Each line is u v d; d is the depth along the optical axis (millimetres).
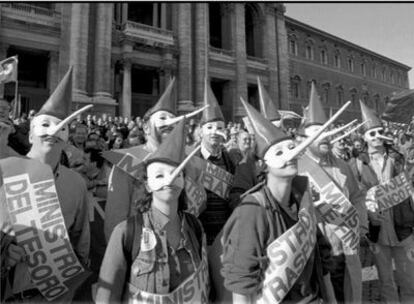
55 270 2846
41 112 3164
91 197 6645
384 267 4789
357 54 55281
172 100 4543
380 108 57406
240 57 35281
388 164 4980
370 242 4953
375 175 5027
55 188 2930
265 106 5805
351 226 3775
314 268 2670
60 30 25016
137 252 2342
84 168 6738
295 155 2539
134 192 3785
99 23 25500
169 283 2361
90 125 14156
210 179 4387
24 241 2775
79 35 24312
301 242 2457
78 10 24516
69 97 3383
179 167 2475
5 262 2717
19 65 28047
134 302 2303
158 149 2598
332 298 2988
